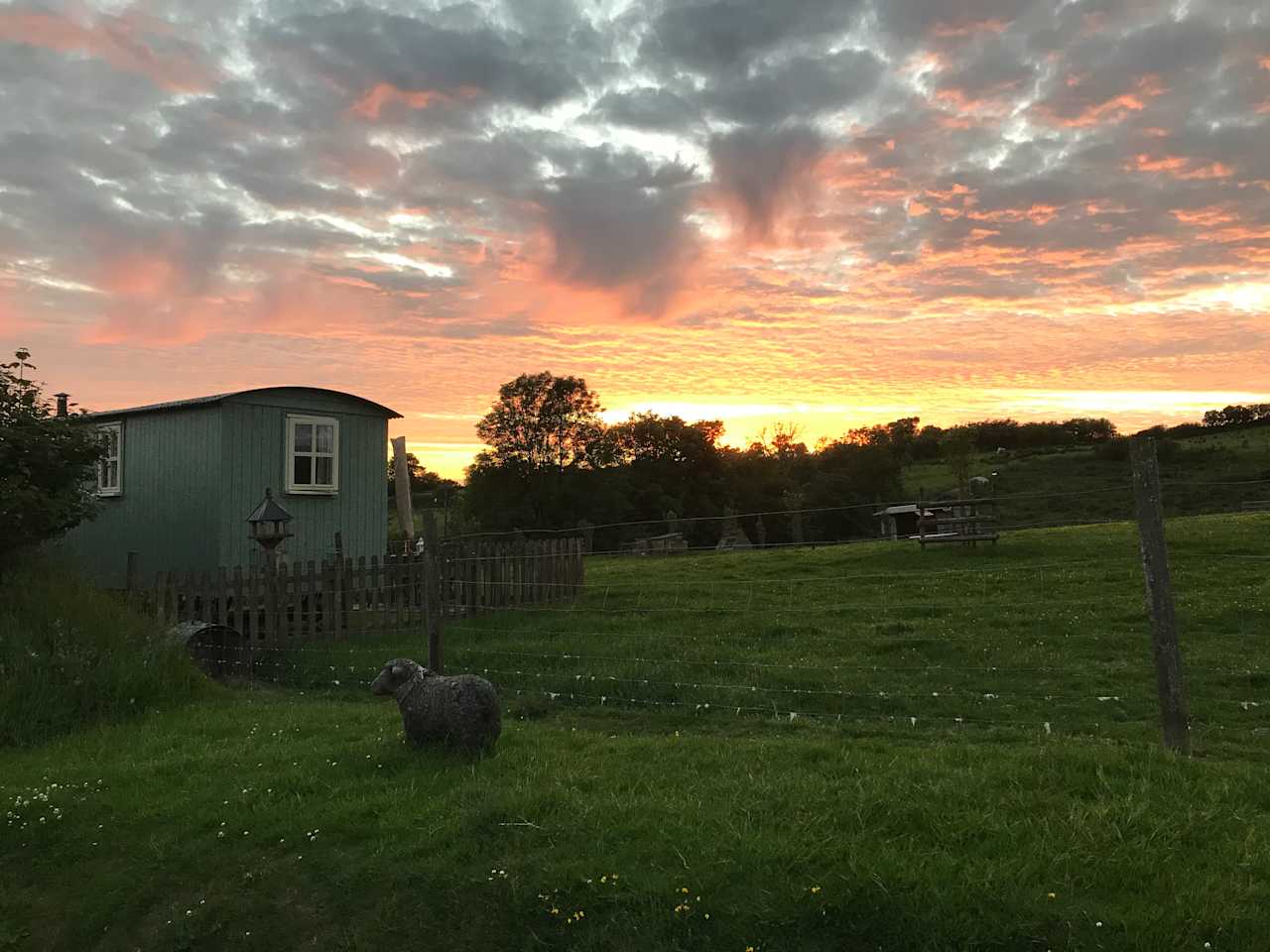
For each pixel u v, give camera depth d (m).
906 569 19.34
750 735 7.90
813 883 4.40
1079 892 4.22
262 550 17.81
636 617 14.52
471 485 67.44
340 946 4.74
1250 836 4.59
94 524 19.59
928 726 8.05
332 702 10.38
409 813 5.70
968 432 35.62
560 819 5.34
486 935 4.61
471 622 14.62
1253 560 16.64
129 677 9.69
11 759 8.09
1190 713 8.12
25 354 11.29
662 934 4.32
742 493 74.00
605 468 68.88
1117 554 18.91
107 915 5.31
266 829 5.75
